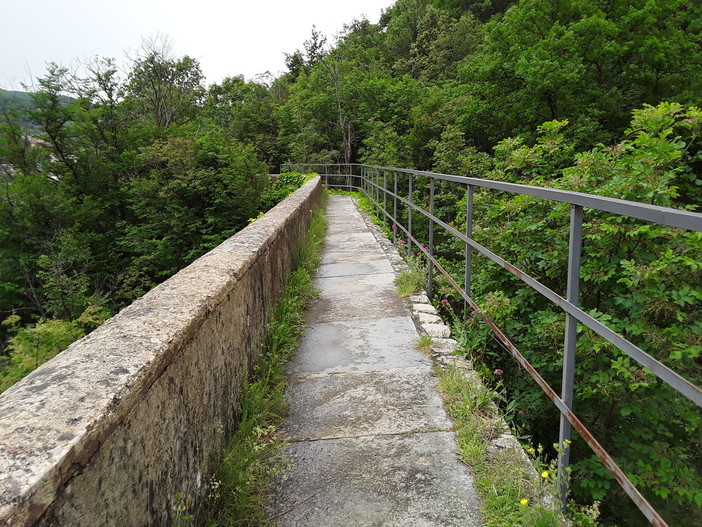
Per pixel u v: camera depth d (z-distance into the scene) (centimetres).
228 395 210
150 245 2088
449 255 873
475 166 1251
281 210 518
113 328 151
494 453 206
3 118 2292
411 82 2522
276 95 3656
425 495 183
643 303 298
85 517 93
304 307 430
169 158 2081
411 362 307
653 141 343
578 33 1463
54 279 1762
